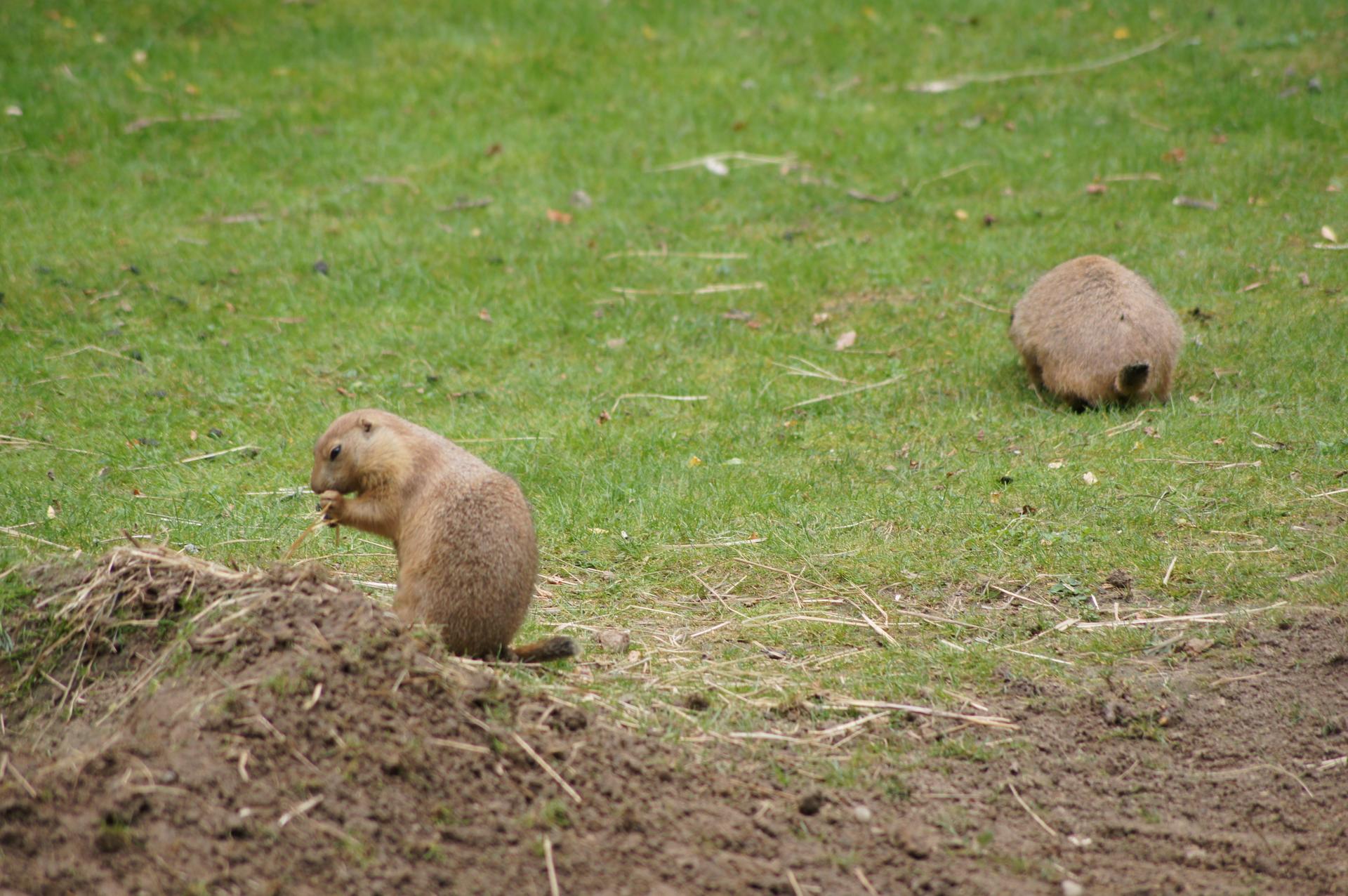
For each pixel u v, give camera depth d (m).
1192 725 7.62
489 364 14.95
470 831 5.85
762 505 11.20
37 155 20.33
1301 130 20.11
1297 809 6.84
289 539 10.41
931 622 9.09
